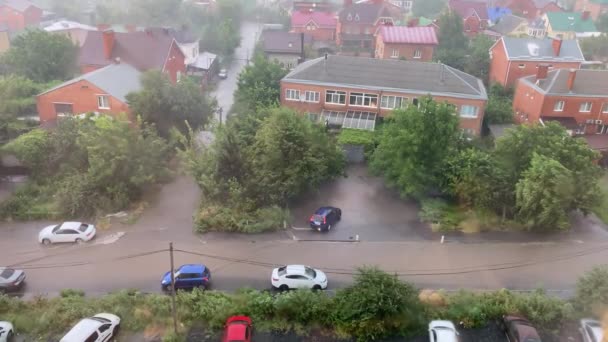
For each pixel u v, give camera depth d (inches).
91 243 1227.2
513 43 2320.4
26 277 1091.3
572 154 1293.1
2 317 947.3
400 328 909.2
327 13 3941.9
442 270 1123.9
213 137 1856.5
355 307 908.0
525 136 1358.3
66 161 1526.8
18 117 1908.2
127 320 948.6
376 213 1387.8
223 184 1370.6
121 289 1051.9
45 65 2266.2
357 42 3348.9
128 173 1403.8
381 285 922.7
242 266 1136.8
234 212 1325.0
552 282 1082.7
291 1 4810.5
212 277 1094.4
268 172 1354.6
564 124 1802.4
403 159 1402.6
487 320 960.3
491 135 1843.0
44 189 1455.5
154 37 2276.1
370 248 1213.1
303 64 2053.4
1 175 1584.6
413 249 1210.6
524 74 2290.8
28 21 3641.7
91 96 1752.0
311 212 1386.6
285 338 914.7
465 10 3745.1
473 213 1338.6
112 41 2213.3
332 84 1878.7
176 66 2380.7
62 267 1129.4
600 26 3752.5
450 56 2704.2
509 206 1337.4
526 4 4188.0
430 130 1380.4
